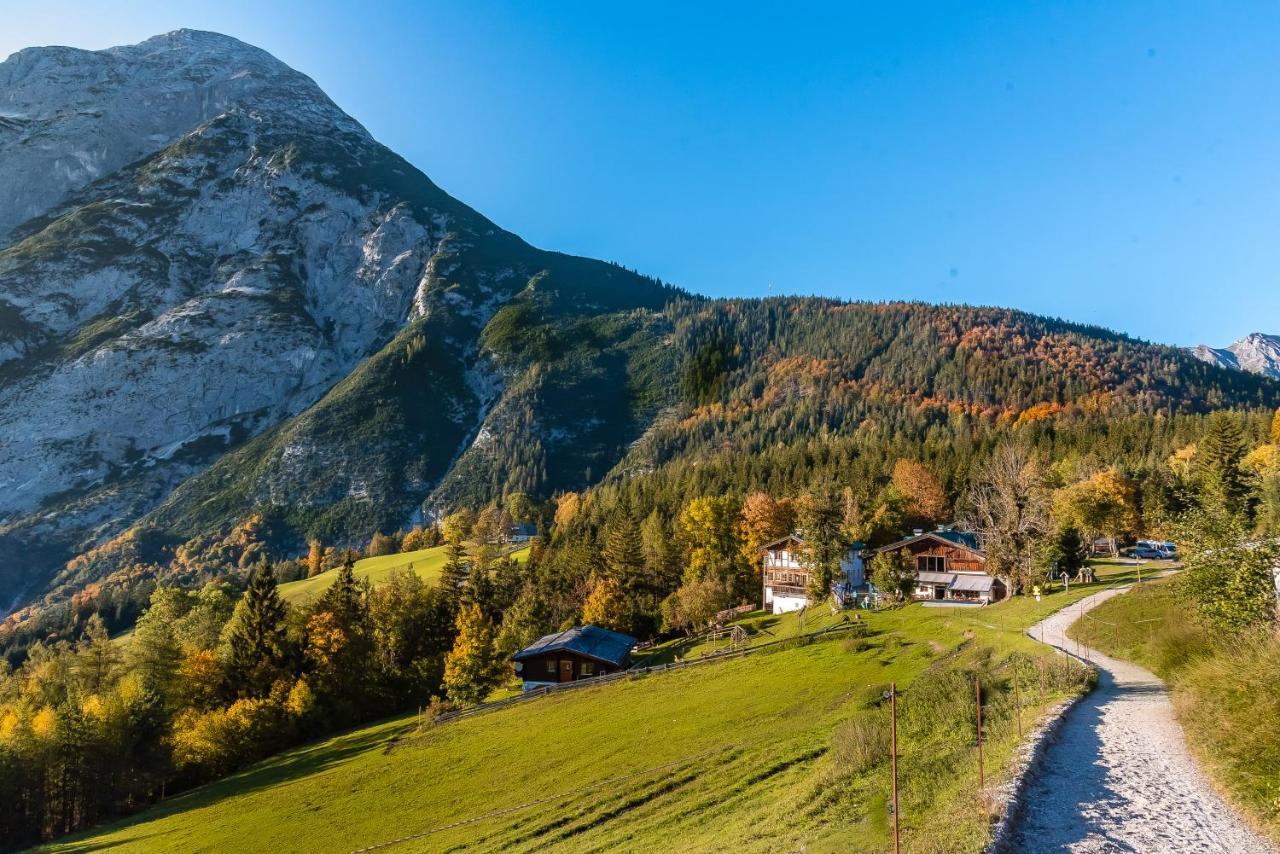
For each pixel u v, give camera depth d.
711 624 90.12
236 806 56.44
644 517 150.88
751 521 117.81
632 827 29.17
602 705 57.12
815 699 43.19
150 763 71.31
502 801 39.88
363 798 48.25
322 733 83.25
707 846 23.22
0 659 123.69
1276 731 17.25
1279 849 13.77
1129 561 100.94
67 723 69.31
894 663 48.59
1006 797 16.17
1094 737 22.28
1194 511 34.56
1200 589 32.47
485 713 65.94
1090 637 44.69
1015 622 53.78
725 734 40.66
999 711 27.34
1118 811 15.92
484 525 192.38
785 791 27.16
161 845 49.47
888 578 81.50
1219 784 17.34
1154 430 166.50
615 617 97.75
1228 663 24.02
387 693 90.56
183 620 111.56
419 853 34.75
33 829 65.12
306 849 40.59
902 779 21.94
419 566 162.62
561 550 131.62
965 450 160.75
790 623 81.94
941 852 13.86
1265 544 30.17
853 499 119.12
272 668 88.12
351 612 94.06
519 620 96.69
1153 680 31.98
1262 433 152.50
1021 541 76.25
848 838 18.11
